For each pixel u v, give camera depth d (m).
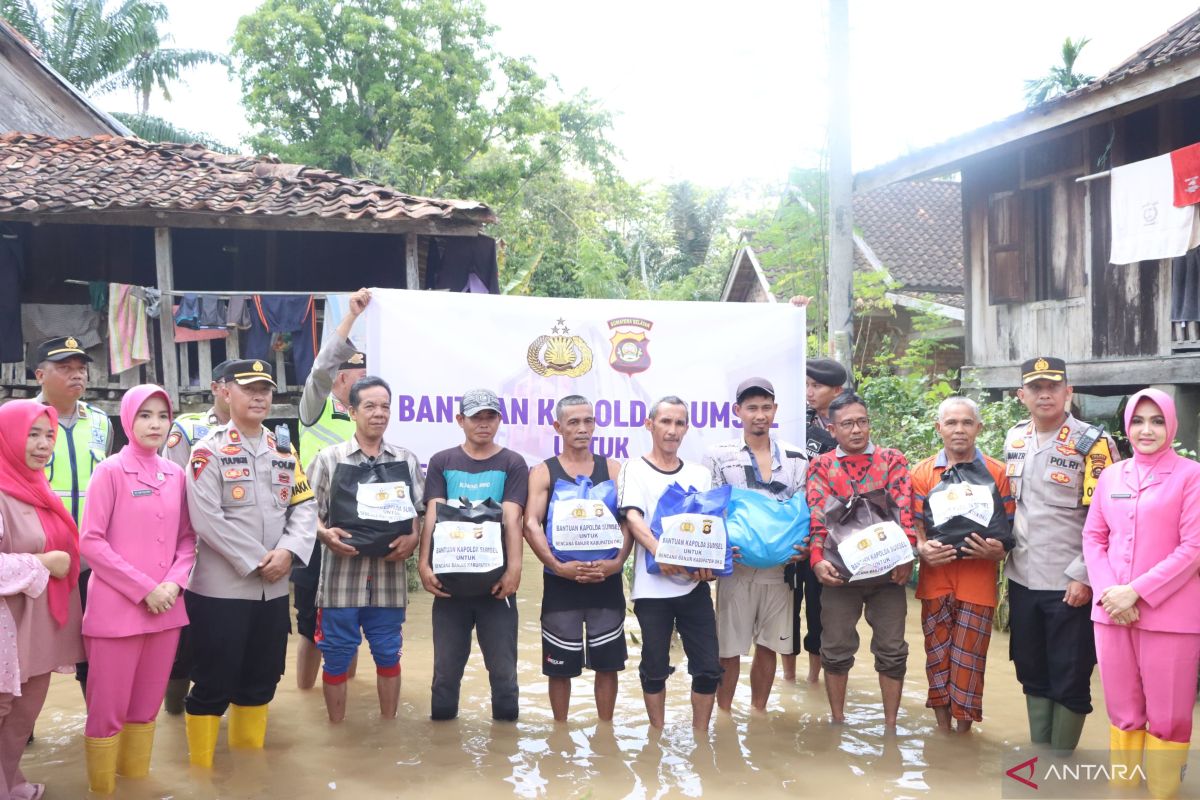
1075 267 11.27
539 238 30.81
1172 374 9.86
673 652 7.09
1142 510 4.45
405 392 6.11
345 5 26.52
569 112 29.75
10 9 24.81
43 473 4.35
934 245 19.83
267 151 26.22
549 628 5.26
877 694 6.12
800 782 4.64
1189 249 9.11
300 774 4.71
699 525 5.03
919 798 4.46
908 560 5.08
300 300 10.31
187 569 4.59
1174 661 4.36
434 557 5.06
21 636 4.07
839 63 8.88
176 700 5.55
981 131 10.52
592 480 5.36
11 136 12.25
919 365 14.85
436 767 4.80
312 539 4.92
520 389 6.25
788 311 6.49
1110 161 10.77
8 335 10.34
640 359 6.36
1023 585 5.02
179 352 10.59
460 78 26.98
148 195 10.33
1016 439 5.23
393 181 25.00
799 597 5.96
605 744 5.14
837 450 5.45
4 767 4.28
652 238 35.56
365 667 6.64
